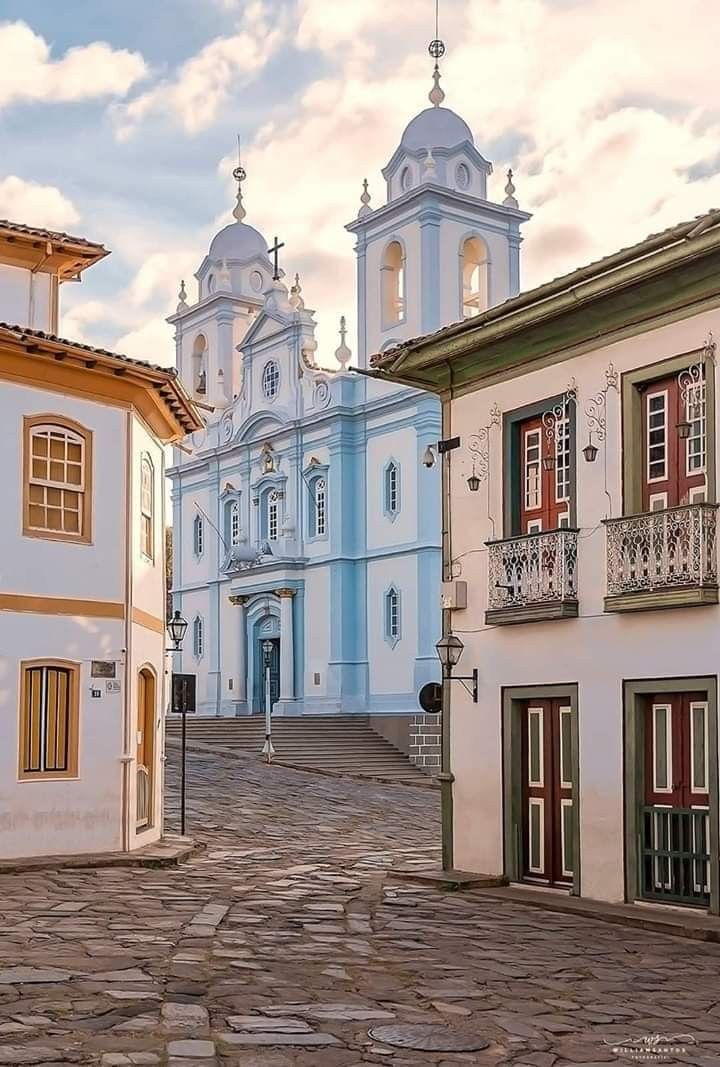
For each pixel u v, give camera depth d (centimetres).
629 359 1432
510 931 1221
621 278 1372
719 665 1297
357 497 4072
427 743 3603
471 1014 853
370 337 4184
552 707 1527
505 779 1566
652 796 1380
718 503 1311
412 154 4109
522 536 1529
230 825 2286
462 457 1672
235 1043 748
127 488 1839
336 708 3984
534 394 1563
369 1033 788
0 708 1672
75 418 1781
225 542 4603
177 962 986
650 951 1129
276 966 991
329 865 1783
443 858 1652
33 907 1266
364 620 4006
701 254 1286
